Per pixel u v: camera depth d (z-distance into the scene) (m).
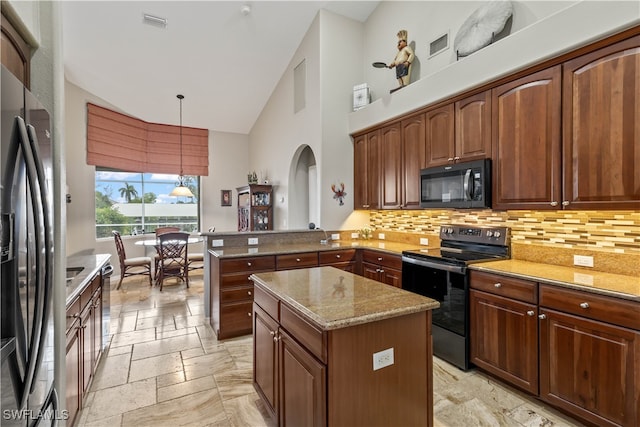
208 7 3.90
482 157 2.70
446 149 3.04
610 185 1.91
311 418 1.41
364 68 4.58
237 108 6.35
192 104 5.98
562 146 2.15
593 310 1.76
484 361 2.36
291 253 3.44
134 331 3.35
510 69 2.42
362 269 3.81
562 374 1.90
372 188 4.09
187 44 4.44
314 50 4.39
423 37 3.66
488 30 2.79
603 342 1.72
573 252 2.36
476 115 2.76
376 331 1.40
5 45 1.18
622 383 1.65
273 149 5.96
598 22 1.92
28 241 1.10
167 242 5.02
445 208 3.04
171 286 5.22
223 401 2.16
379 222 4.49
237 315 3.20
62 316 1.52
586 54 2.02
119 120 5.73
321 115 4.25
